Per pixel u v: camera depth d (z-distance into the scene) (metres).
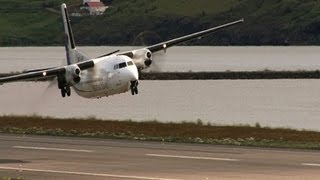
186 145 138.38
